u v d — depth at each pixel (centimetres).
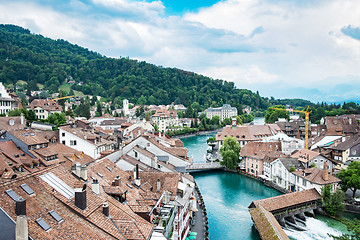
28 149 6362
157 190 5131
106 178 4622
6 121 9338
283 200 7650
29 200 2641
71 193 3125
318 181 8250
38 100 17450
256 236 6700
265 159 11475
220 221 7494
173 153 8238
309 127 19538
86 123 11581
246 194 9625
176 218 4916
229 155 12512
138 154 7056
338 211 7931
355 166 8669
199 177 11875
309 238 6600
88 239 2642
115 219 3216
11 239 2284
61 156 7181
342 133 14950
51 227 2527
